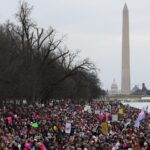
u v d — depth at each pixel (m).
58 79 141.00
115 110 128.50
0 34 113.62
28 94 116.44
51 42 134.00
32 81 116.50
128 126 72.12
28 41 124.00
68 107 140.75
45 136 55.84
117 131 67.31
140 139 54.75
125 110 137.12
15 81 104.88
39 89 129.75
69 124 60.91
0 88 99.75
